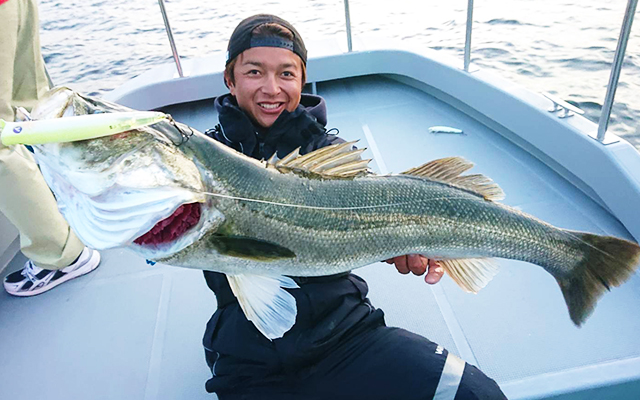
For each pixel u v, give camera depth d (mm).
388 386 1855
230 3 15664
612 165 2961
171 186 1527
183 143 1589
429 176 1980
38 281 3023
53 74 10695
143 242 1636
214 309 2795
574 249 2033
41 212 2811
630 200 2869
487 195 2010
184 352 2557
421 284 2816
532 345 2369
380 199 1863
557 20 10234
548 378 2141
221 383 1947
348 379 1895
